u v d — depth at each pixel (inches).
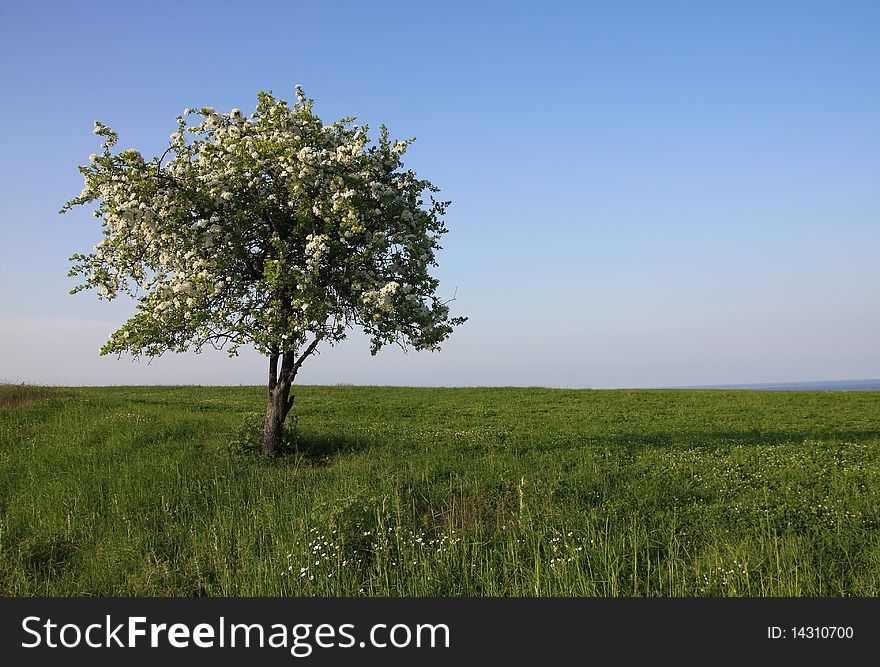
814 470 631.2
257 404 1385.3
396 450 749.9
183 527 488.4
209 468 631.2
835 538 414.9
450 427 1072.8
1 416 960.3
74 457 705.6
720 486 554.9
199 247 604.7
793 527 438.6
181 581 402.9
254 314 598.2
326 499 509.7
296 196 615.2
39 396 1136.8
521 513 472.4
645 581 374.0
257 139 646.5
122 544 450.6
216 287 595.5
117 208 568.7
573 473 597.3
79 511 528.4
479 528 452.1
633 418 1250.6
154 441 765.9
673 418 1256.2
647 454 719.1
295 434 755.4
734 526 449.7
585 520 450.0
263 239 648.4
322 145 662.5
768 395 1712.6
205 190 608.1
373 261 650.8
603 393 1764.3
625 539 420.2
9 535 476.1
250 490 569.0
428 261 663.1
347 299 639.8
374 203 658.8
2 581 409.4
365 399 1574.8
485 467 627.2
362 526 444.1
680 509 487.2
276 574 395.9
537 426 1098.1
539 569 378.0
